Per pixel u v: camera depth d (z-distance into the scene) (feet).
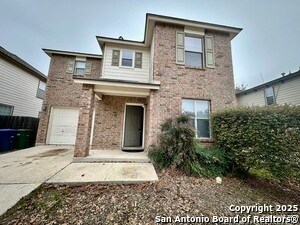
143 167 17.66
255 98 43.21
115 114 27.89
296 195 13.15
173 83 24.07
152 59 26.63
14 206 9.29
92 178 13.75
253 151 14.58
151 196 11.50
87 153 20.62
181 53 25.22
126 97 28.53
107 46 30.37
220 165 17.92
